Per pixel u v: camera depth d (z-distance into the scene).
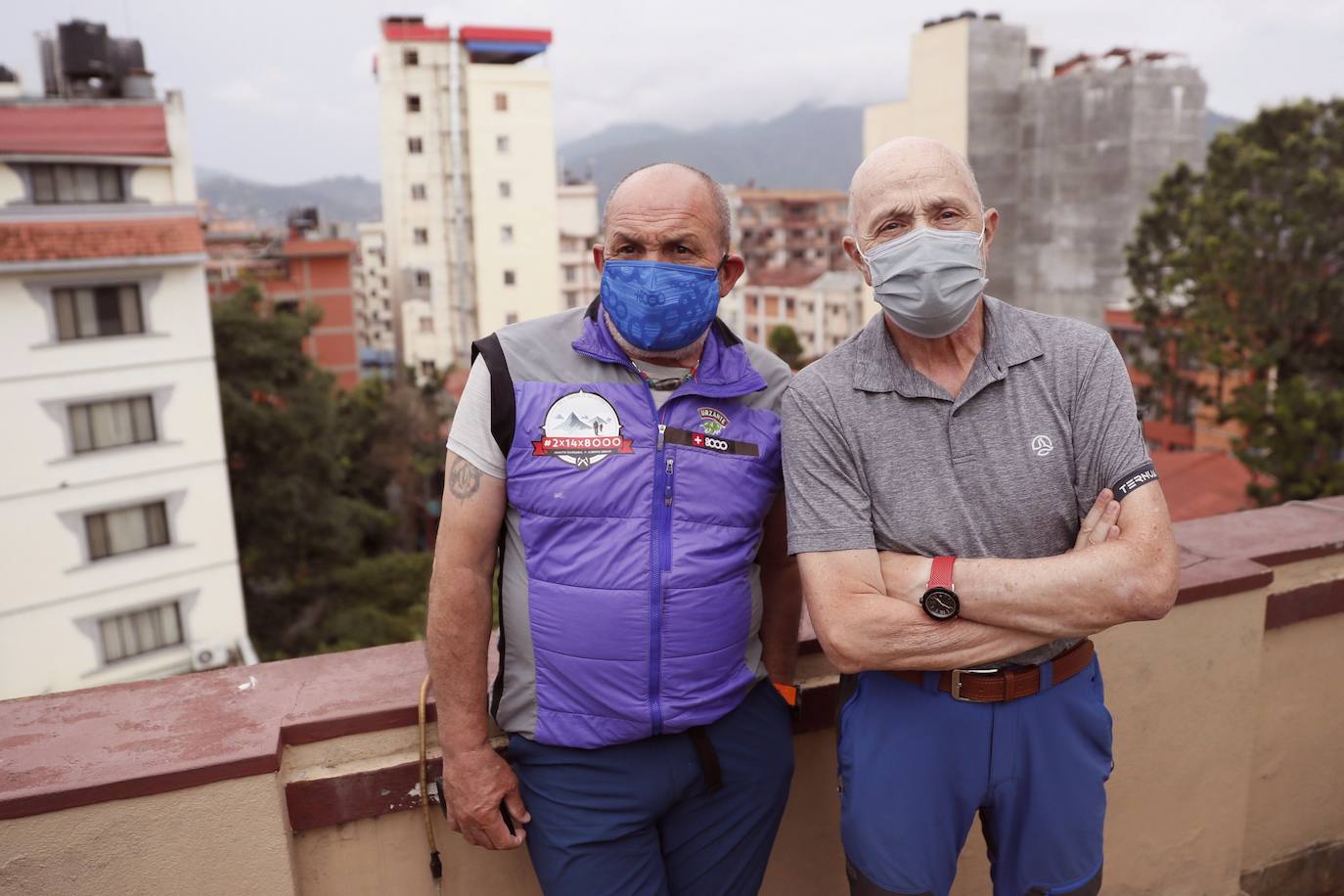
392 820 1.77
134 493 17.61
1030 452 1.54
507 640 1.64
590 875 1.61
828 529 1.55
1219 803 2.44
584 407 1.58
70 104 16.80
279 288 43.00
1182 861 2.43
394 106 45.75
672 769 1.62
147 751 1.56
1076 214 40.91
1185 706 2.33
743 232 80.62
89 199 16.83
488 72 45.91
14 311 15.88
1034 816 1.61
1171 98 38.50
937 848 1.60
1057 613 1.46
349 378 44.94
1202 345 20.50
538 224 48.19
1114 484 1.52
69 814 1.48
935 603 1.49
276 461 23.41
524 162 47.41
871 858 1.61
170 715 1.69
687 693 1.60
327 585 25.39
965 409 1.55
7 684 16.84
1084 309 41.22
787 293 58.38
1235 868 2.51
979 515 1.55
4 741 1.60
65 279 16.25
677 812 1.71
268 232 52.22
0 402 16.05
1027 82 42.28
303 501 23.39
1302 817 2.67
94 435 17.14
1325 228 17.80
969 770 1.58
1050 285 42.50
